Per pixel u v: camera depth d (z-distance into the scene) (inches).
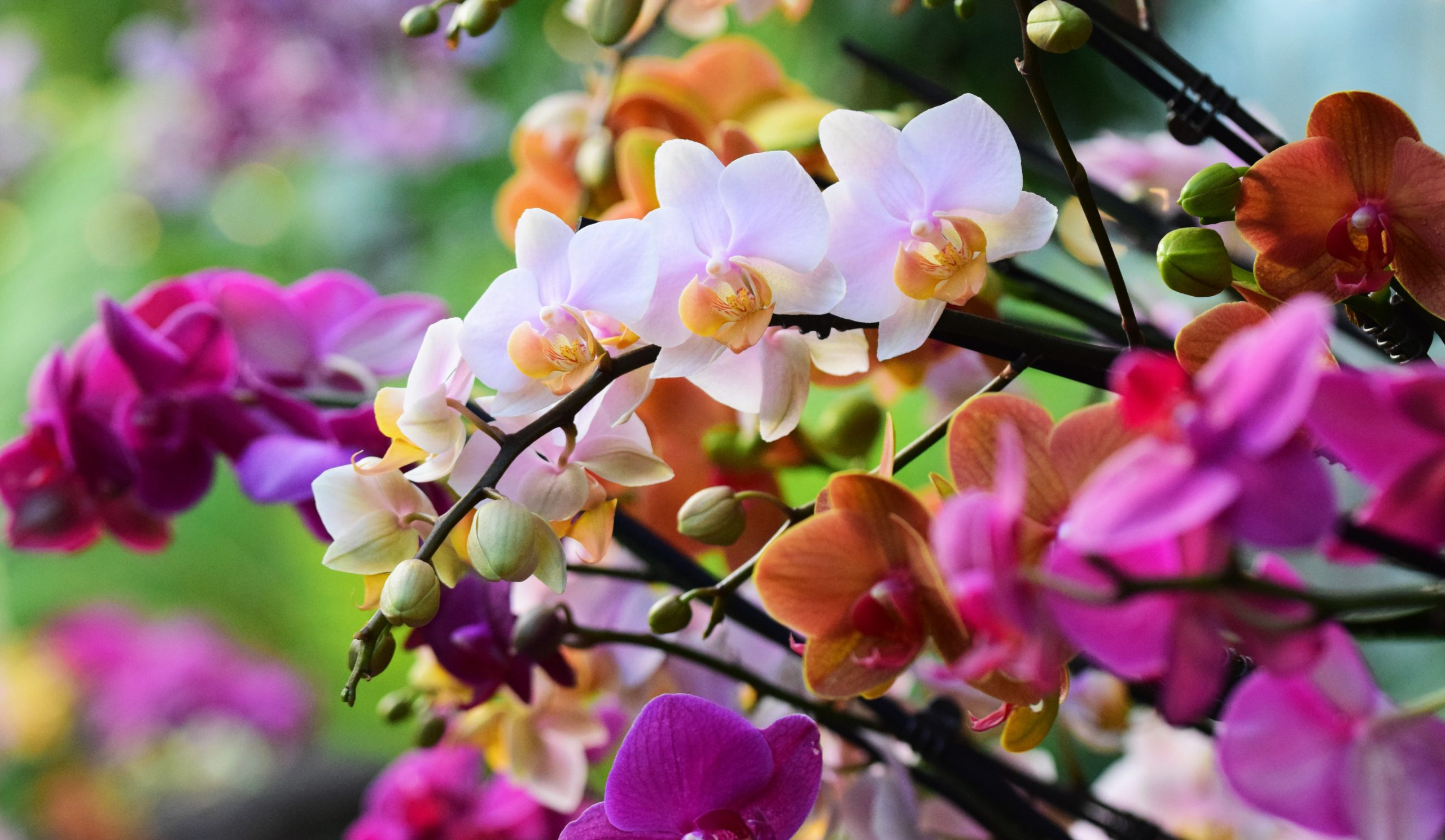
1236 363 22.4
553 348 26.4
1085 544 22.3
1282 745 24.8
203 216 131.3
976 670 23.1
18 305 125.7
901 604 25.2
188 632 118.8
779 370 28.3
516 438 26.5
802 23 80.1
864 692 25.6
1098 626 22.8
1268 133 28.3
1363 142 25.7
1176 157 32.9
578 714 32.4
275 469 30.5
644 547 30.4
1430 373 23.0
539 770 32.4
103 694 118.6
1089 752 52.5
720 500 27.0
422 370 26.5
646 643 29.8
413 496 27.6
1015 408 24.5
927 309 26.7
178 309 33.4
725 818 26.9
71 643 120.3
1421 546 23.7
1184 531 22.8
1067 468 24.3
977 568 22.5
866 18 76.0
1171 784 35.9
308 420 31.8
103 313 31.4
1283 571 24.5
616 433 28.1
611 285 26.3
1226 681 26.7
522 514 26.0
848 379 31.6
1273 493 22.3
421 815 35.8
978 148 26.3
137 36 125.8
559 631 29.3
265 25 117.6
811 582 25.4
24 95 145.4
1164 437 22.8
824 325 27.0
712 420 31.8
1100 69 73.7
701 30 35.3
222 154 123.1
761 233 26.3
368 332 33.4
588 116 33.9
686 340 26.6
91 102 150.3
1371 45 67.5
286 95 118.3
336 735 119.0
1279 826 34.9
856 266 26.8
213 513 119.7
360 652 25.7
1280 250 26.3
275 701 114.6
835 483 24.9
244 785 116.6
